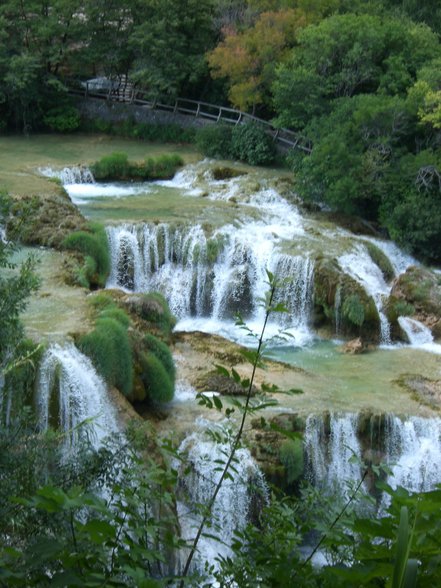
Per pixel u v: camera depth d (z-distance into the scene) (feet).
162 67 150.82
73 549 17.57
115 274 97.55
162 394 68.28
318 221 112.06
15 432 28.96
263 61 139.54
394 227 109.70
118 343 66.59
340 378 79.25
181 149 144.25
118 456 28.19
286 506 22.36
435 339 92.43
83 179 125.18
